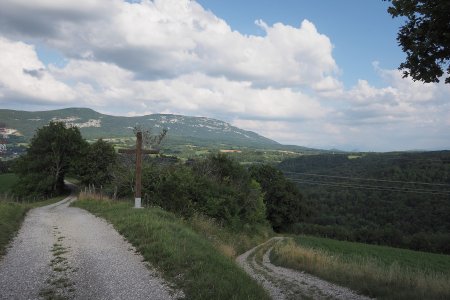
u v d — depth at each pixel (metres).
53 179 73.81
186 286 9.48
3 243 13.19
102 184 72.44
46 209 28.61
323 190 100.38
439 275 14.91
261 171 78.00
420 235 74.31
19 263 10.86
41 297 8.27
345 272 15.52
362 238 80.19
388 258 40.22
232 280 10.38
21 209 23.66
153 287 9.40
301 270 17.92
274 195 75.00
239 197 40.59
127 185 32.84
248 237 36.84
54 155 75.94
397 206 83.81
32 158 75.75
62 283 9.28
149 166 29.69
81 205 30.56
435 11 7.51
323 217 90.50
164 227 16.12
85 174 75.44
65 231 17.00
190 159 44.72
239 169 51.72
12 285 8.88
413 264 36.88
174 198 25.95
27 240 14.32
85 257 11.98
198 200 30.83
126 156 33.59
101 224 19.06
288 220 77.94
